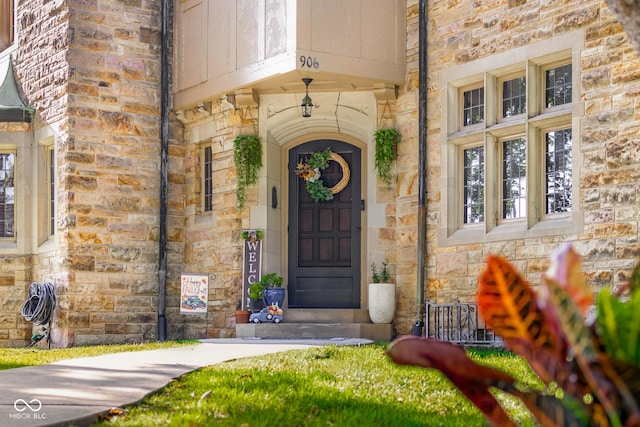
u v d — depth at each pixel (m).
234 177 13.98
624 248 10.16
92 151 14.26
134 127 14.56
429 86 12.64
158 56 14.80
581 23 10.77
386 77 12.88
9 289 15.22
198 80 14.25
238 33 13.47
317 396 6.44
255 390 6.65
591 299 2.31
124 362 8.74
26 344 15.09
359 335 12.80
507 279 2.45
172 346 11.05
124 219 14.41
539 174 11.39
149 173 14.66
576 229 10.64
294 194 14.14
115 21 14.53
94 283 14.11
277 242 13.97
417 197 12.79
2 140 15.30
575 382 2.40
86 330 13.98
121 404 5.86
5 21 16.73
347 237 13.92
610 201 10.34
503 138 11.88
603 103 10.50
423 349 2.50
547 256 10.96
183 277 13.80
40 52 15.05
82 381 7.11
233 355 9.61
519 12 11.48
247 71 13.27
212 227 14.34
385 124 13.23
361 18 12.77
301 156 14.20
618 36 10.39
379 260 13.16
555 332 2.40
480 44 11.95
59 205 14.30
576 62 10.79
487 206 11.79
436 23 12.56
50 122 14.66
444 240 12.26
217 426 5.22
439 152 12.45
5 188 15.48
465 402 6.28
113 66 14.47
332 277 13.90
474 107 12.30
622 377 2.26
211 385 6.91
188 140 14.91
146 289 14.51
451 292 12.12
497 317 2.47
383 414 5.79
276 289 13.43
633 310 2.21
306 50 12.40
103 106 14.37
